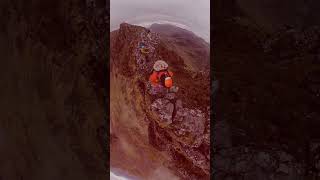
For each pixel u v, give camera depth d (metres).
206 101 1.88
